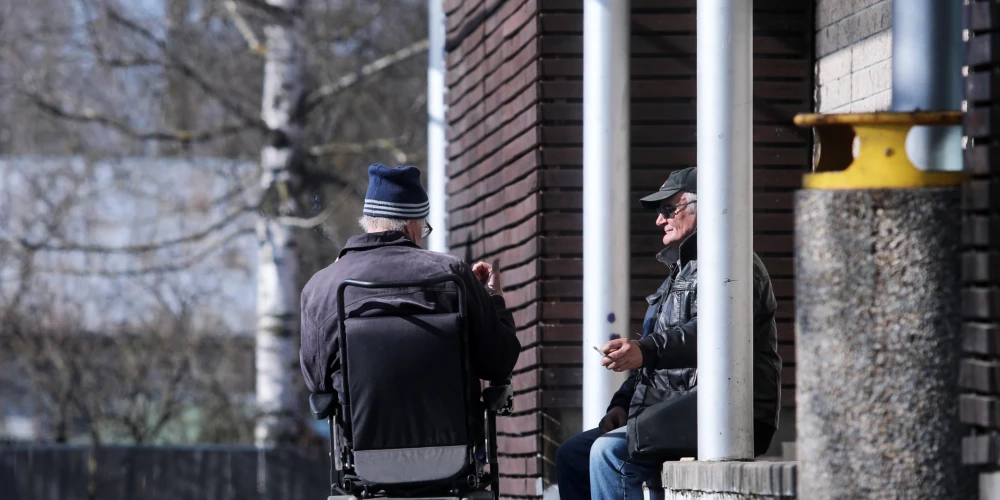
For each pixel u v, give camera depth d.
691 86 24.03
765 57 23.88
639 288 23.67
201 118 74.19
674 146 23.95
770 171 23.72
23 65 64.06
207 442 68.62
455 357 15.92
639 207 23.86
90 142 72.31
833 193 12.32
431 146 33.88
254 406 66.56
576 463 18.98
